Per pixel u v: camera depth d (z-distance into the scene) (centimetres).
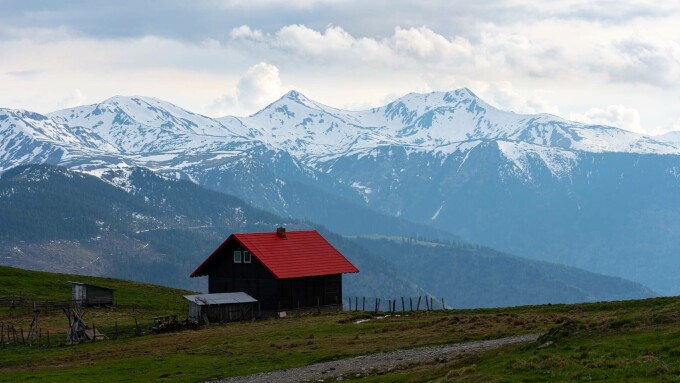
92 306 13550
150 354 8450
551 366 5009
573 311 9456
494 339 7531
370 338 8362
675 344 5062
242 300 11669
